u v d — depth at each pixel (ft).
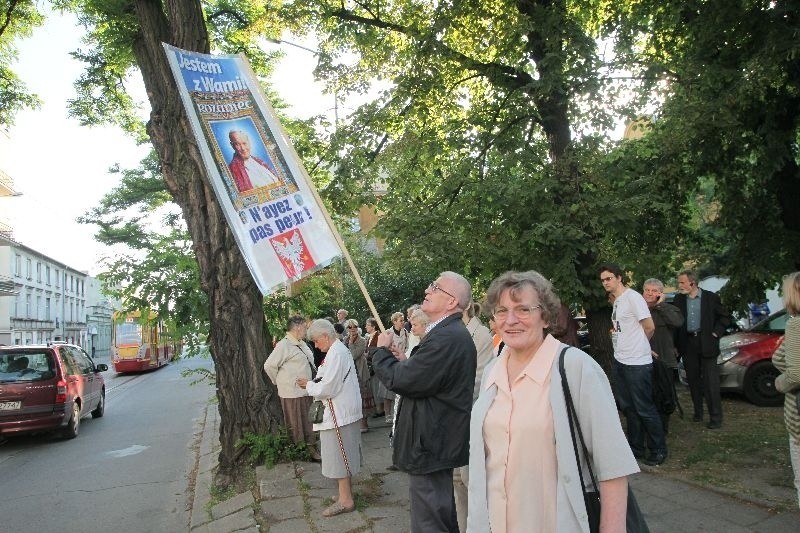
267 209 19.40
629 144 32.37
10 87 47.67
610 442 6.98
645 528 7.41
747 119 30.76
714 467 19.34
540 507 7.16
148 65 24.59
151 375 91.76
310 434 23.02
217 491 21.25
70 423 36.65
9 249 145.38
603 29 33.73
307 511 17.79
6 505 23.04
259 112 20.27
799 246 32.89
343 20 38.37
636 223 29.07
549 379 7.38
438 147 35.24
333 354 17.52
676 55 32.89
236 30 41.14
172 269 34.37
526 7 31.68
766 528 14.51
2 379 34.14
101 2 27.55
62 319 190.90
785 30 26.96
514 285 7.83
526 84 31.94
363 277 58.49
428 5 37.37
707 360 24.86
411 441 11.73
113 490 24.32
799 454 12.67
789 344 12.65
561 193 28.68
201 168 23.63
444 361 11.39
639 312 20.08
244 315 23.68
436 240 29.19
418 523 11.71
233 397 23.04
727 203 34.37
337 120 37.96
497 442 7.60
